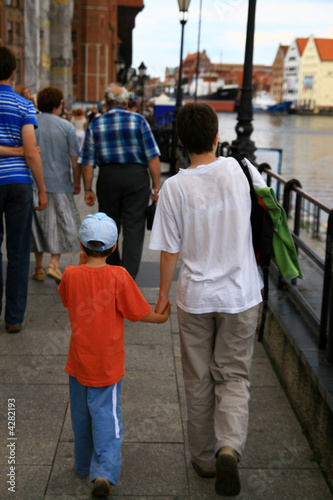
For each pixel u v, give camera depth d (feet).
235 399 7.53
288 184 15.16
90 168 16.20
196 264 7.67
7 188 12.92
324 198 43.80
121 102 15.71
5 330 13.85
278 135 116.37
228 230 7.50
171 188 7.61
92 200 16.76
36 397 10.59
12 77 13.15
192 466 8.68
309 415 9.52
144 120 15.67
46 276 18.35
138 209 16.26
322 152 89.10
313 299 13.67
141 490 8.11
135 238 16.37
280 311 12.53
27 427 9.58
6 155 12.80
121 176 15.83
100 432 7.65
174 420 9.95
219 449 7.03
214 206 7.47
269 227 7.85
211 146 7.63
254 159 24.99
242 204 7.51
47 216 16.69
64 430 9.53
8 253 13.39
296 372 10.53
